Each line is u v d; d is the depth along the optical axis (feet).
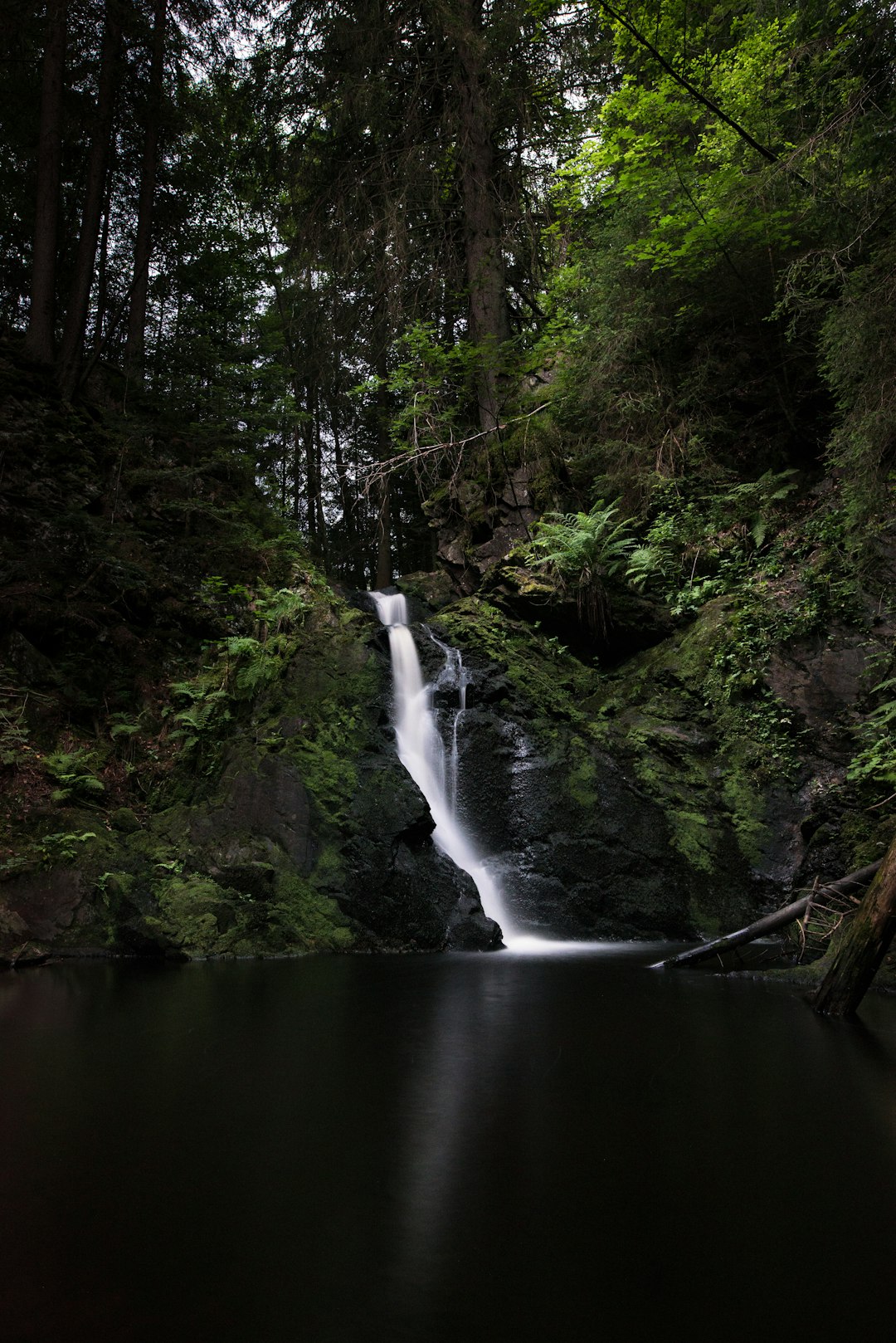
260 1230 8.20
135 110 57.21
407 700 37.86
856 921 18.47
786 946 26.07
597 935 32.09
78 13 52.01
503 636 44.50
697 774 36.19
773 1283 7.24
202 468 48.52
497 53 54.44
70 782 31.30
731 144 39.68
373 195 59.21
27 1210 8.61
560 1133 10.88
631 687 41.60
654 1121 11.35
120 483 46.16
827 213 34.01
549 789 35.35
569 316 53.31
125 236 67.46
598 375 47.44
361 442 89.71
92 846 28.60
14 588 37.32
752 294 44.96
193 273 68.95
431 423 54.08
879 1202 8.91
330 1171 9.64
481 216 57.82
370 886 29.30
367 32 55.11
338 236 58.44
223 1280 7.25
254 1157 10.02
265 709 35.47
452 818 35.53
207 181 67.62
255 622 42.19
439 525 58.18
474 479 55.77
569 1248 7.89
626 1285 7.21
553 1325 6.56
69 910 26.76
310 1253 7.76
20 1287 7.13
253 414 56.03
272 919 27.73
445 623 44.91
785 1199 8.96
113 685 37.68
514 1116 11.54
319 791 31.48
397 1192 9.07
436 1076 13.35
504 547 51.85
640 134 47.21
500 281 57.93
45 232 49.44
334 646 38.09
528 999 19.56
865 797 32.40
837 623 37.09
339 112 56.18
